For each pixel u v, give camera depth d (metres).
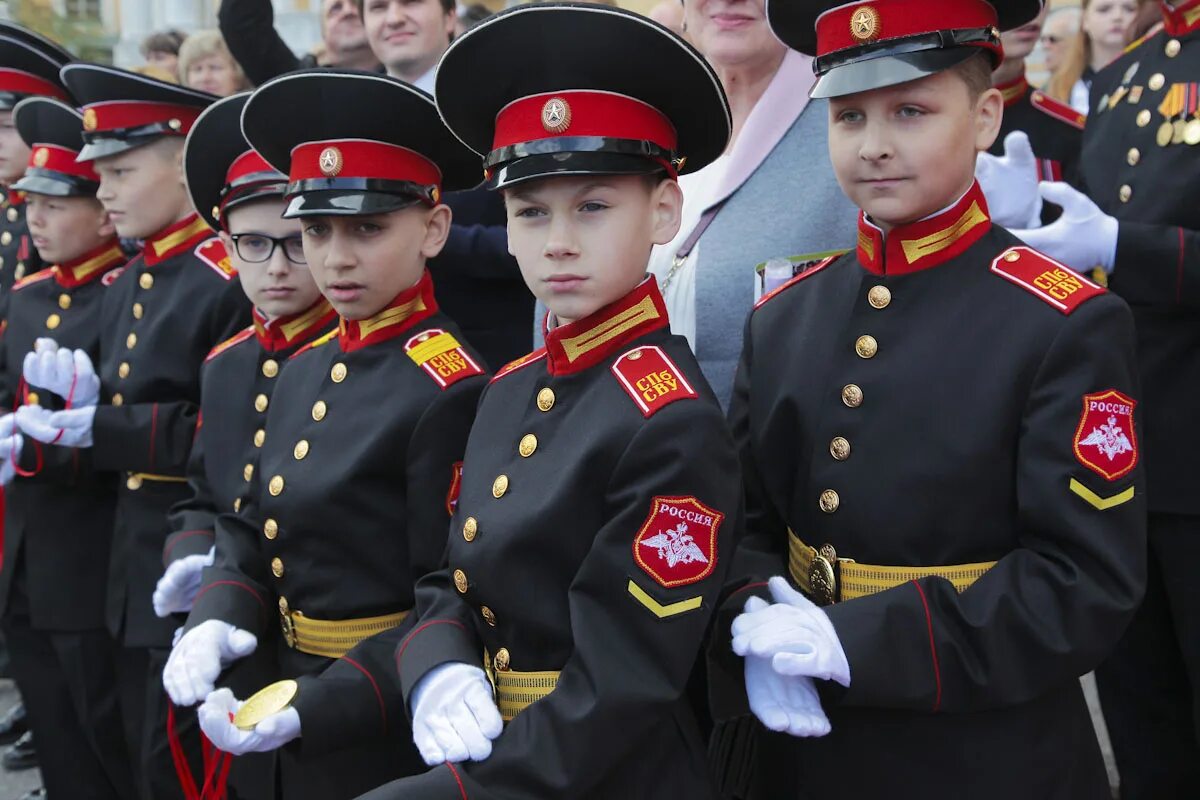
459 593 3.59
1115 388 3.26
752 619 3.23
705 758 3.61
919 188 3.34
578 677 3.15
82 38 16.38
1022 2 3.45
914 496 3.38
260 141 4.37
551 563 3.34
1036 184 4.34
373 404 4.19
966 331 3.39
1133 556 3.24
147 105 5.79
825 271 3.84
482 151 3.75
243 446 5.04
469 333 6.11
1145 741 5.18
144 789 5.67
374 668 3.85
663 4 7.09
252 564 4.46
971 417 3.33
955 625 3.23
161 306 5.88
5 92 7.33
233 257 5.09
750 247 4.83
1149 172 4.84
